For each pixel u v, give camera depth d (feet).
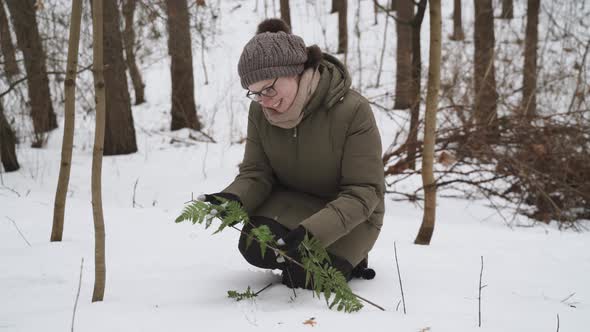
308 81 6.65
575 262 9.98
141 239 10.50
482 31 28.81
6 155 22.16
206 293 7.10
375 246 10.84
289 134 7.16
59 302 6.72
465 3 61.31
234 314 6.00
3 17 21.21
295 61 6.46
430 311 6.52
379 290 7.45
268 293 7.02
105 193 19.63
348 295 6.13
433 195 11.34
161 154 27.35
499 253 10.40
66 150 9.62
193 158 26.18
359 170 6.98
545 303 7.16
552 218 17.53
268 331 5.42
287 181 7.68
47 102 26.22
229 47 60.54
